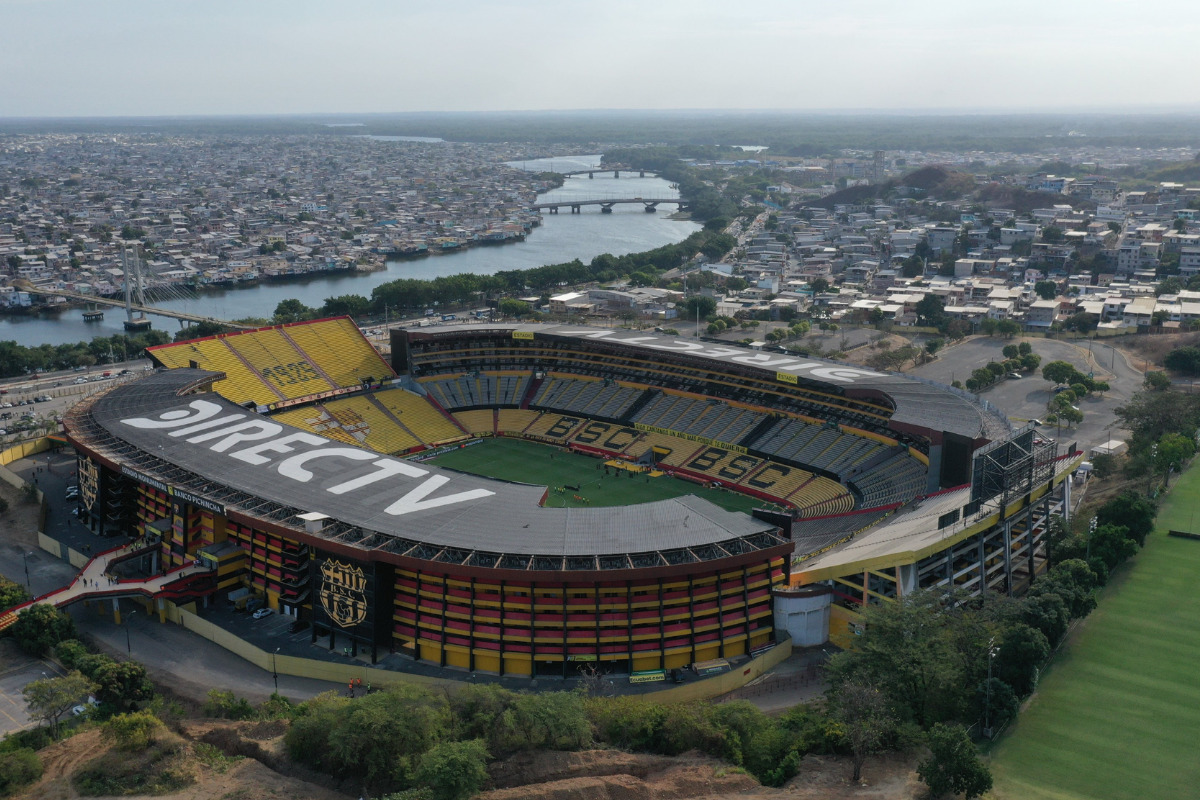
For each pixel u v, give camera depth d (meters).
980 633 157.00
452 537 172.38
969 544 193.12
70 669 167.50
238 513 185.88
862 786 129.00
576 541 170.50
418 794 122.25
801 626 179.62
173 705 155.12
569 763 134.62
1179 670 162.38
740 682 166.62
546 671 167.25
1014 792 130.12
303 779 134.38
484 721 140.75
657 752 142.25
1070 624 178.50
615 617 165.88
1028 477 194.75
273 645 176.88
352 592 172.38
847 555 185.88
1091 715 149.38
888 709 140.75
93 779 131.25
